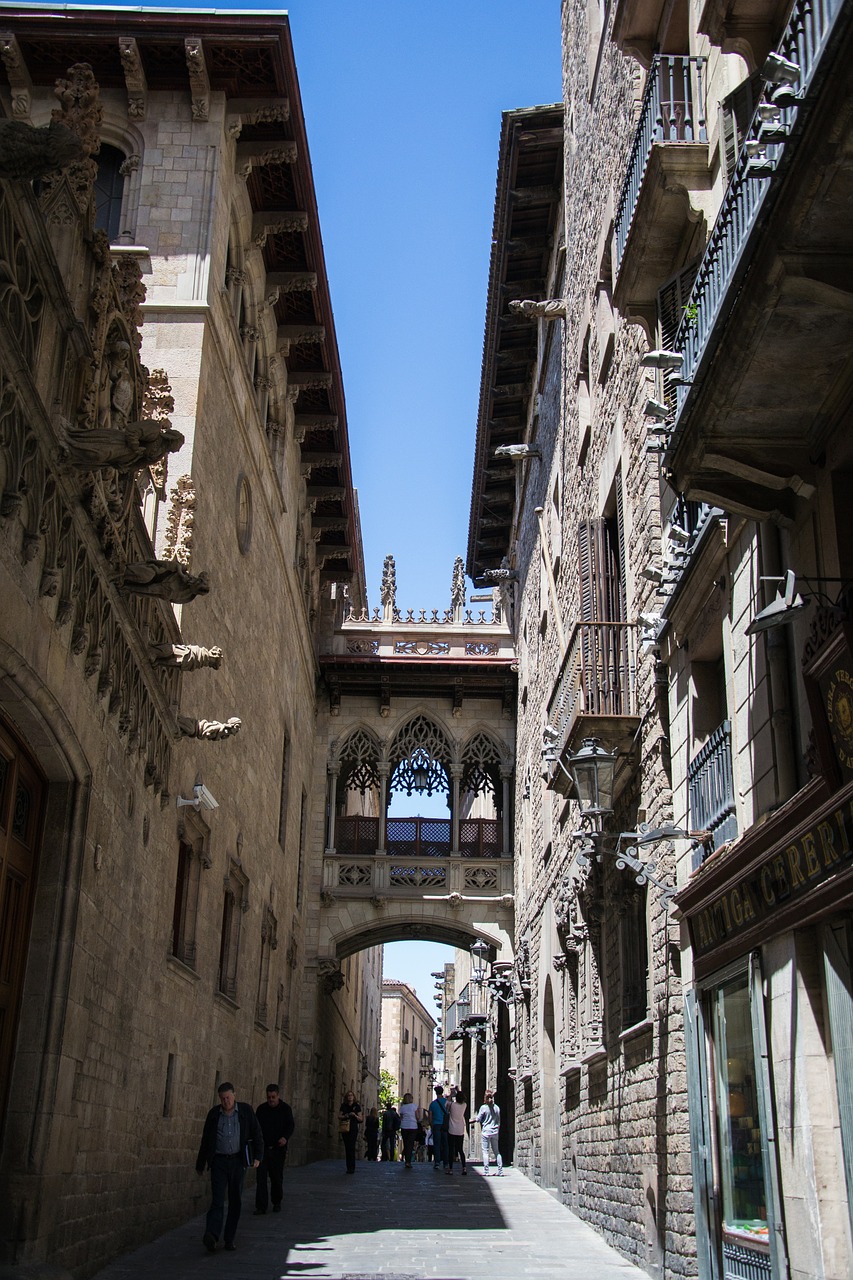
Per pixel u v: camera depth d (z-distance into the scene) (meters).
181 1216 16.06
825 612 8.15
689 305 9.88
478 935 33.97
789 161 6.76
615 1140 15.51
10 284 8.54
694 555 11.19
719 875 10.09
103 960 11.98
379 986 79.12
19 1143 10.02
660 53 13.09
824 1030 8.40
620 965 15.28
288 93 19.77
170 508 16.56
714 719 11.90
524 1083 30.20
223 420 19.44
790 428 8.79
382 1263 12.88
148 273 18.34
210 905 18.44
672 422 10.74
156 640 14.16
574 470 20.73
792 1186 8.61
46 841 10.90
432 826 35.16
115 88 19.70
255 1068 23.48
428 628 36.69
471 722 36.00
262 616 23.91
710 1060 10.96
